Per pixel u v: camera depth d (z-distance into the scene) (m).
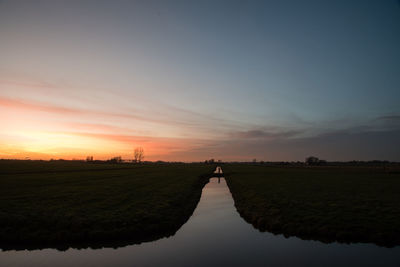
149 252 14.15
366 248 14.26
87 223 17.52
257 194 31.00
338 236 15.70
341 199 26.70
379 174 75.25
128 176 63.12
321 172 88.19
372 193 31.58
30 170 78.12
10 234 16.06
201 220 21.56
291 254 13.61
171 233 17.67
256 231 18.11
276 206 23.14
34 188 35.72
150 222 18.58
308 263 12.42
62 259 13.27
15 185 39.28
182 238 16.58
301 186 40.25
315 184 43.56
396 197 28.06
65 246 15.10
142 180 51.56
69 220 18.09
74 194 29.84
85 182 45.69
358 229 16.22
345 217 18.66
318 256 13.26
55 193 30.67
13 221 17.67
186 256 13.52
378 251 13.79
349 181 49.84
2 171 70.31
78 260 13.15
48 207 21.95
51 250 14.51
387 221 17.41
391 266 11.98
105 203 24.33
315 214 19.89
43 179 49.84
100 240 15.88
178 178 58.16
